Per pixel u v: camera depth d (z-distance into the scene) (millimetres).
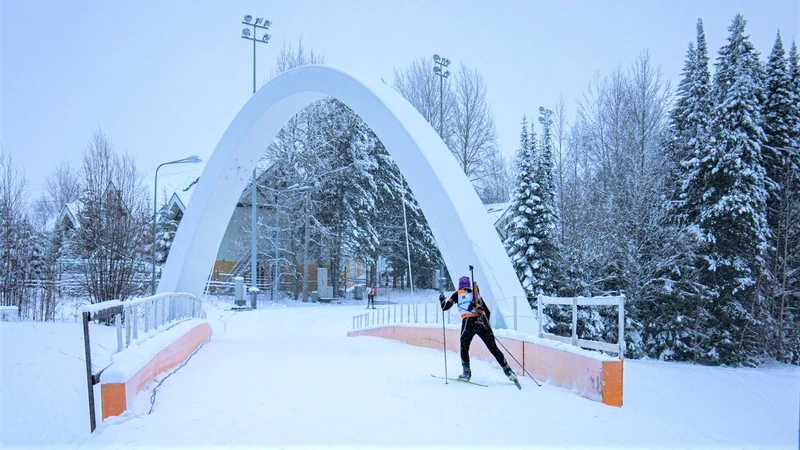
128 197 26734
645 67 33781
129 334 6754
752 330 22438
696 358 21641
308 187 40031
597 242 24844
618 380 6430
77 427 6004
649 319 23250
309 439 4703
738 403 14977
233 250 44531
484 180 46000
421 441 4715
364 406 5980
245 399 6258
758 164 23875
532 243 23203
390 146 15320
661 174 26484
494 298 12281
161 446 4465
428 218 14094
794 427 12242
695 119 26281
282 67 42875
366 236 43531
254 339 17719
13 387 7406
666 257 23375
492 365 9727
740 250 22812
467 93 43594
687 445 5027
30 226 28391
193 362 9766
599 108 34594
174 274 19500
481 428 5160
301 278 44781
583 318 22781
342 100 16797
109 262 23234
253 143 19594
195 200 19859
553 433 5094
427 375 8344
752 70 25766
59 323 14648
